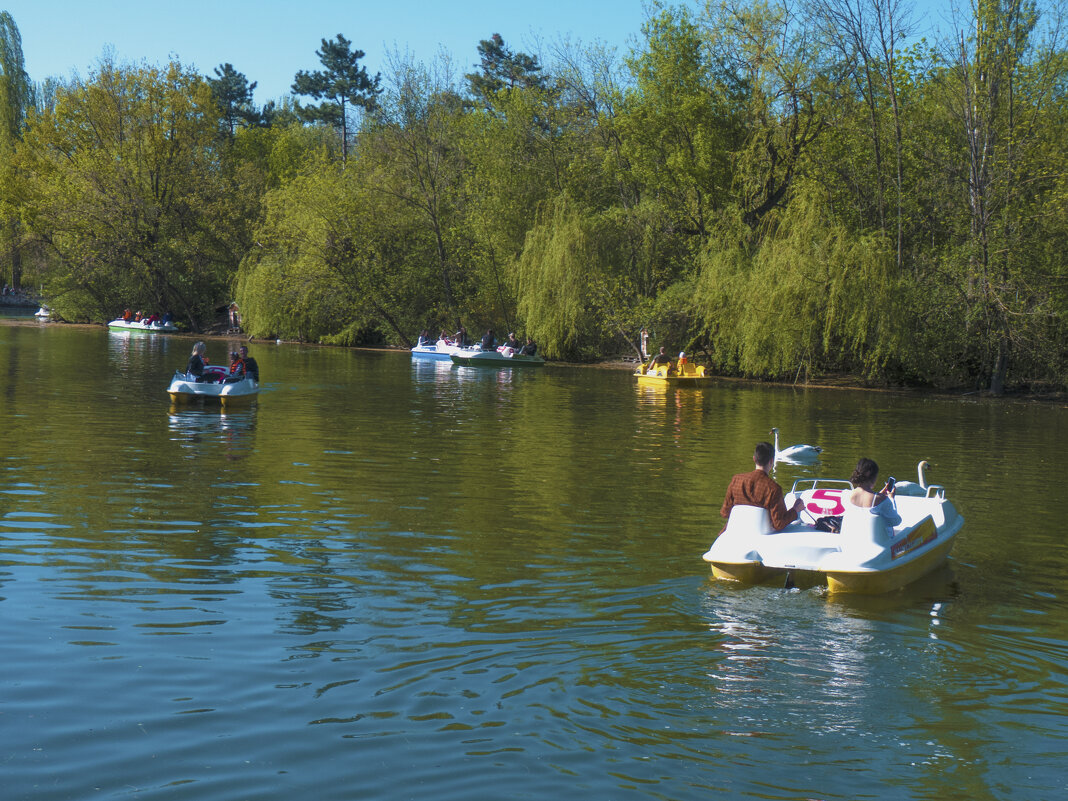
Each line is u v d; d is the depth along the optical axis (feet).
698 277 134.82
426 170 180.75
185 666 21.97
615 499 43.50
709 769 17.34
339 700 20.17
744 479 30.71
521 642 23.81
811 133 136.87
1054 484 51.11
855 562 28.14
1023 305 115.44
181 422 66.80
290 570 30.32
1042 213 113.80
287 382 102.99
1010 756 18.04
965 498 46.91
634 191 161.99
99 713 19.40
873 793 16.62
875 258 114.01
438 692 20.61
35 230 230.68
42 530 34.83
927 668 22.47
